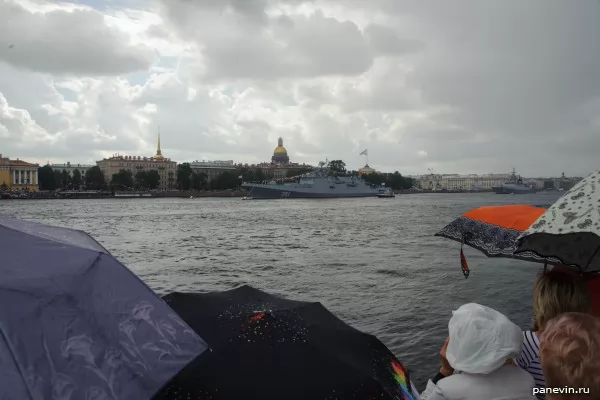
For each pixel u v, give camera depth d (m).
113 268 2.74
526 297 16.36
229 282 20.28
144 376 2.45
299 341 3.41
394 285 18.75
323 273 21.92
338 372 3.16
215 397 2.88
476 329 3.22
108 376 2.36
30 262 2.53
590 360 2.21
